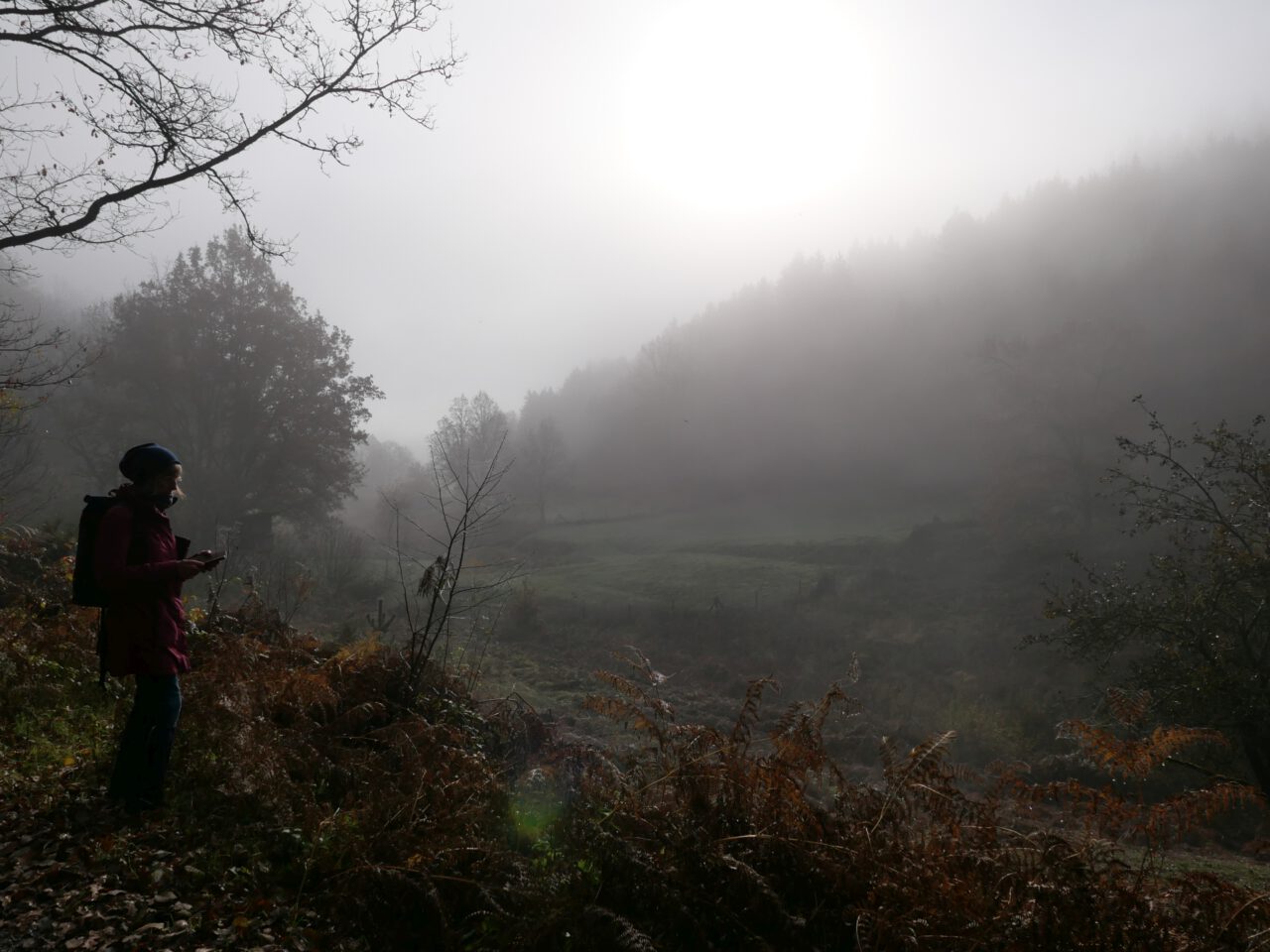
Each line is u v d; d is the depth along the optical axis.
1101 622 16.70
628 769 4.78
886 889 3.48
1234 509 16.30
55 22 7.04
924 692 26.88
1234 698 14.36
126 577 4.23
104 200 7.35
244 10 7.66
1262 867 8.12
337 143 8.32
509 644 34.91
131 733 4.46
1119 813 4.32
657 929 3.44
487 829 4.38
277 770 4.79
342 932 3.55
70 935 3.27
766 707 25.52
